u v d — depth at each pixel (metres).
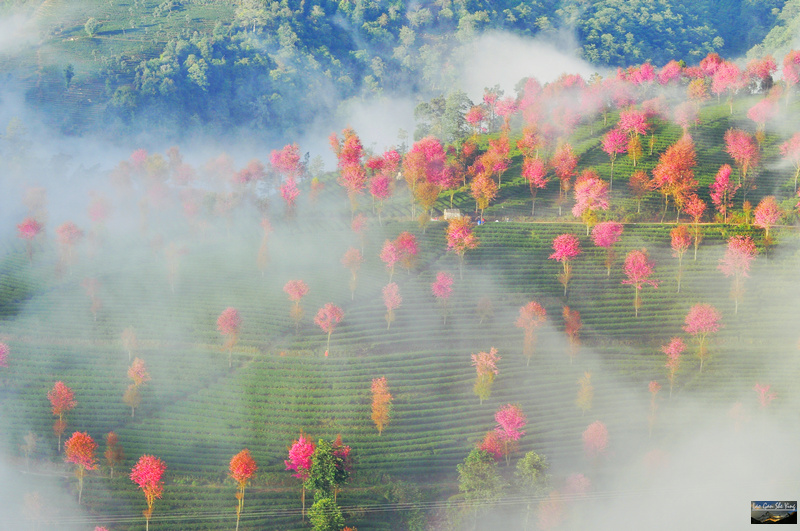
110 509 130.38
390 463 143.62
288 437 147.25
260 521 130.00
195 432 147.75
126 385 156.50
